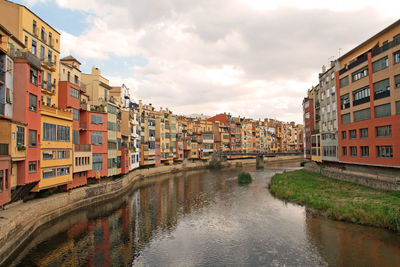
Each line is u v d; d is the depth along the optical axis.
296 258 19.34
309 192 37.03
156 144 73.00
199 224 27.86
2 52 21.22
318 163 57.03
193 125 103.19
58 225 26.44
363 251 19.31
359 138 38.44
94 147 38.06
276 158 129.88
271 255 20.09
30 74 24.39
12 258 18.33
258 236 23.92
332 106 47.78
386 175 33.53
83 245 22.17
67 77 36.50
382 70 33.12
